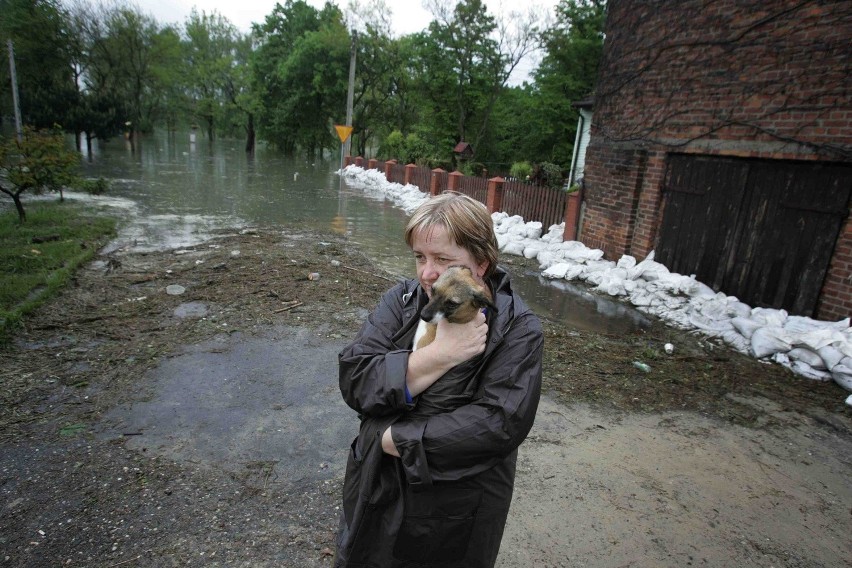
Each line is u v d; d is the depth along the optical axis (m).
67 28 35.50
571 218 10.70
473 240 1.53
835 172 6.16
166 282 7.02
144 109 53.66
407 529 1.49
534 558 2.73
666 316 7.23
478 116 36.84
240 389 4.33
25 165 9.66
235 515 2.89
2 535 2.62
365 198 19.14
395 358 1.43
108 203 13.50
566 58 29.45
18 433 3.50
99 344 4.98
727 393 4.92
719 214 7.60
